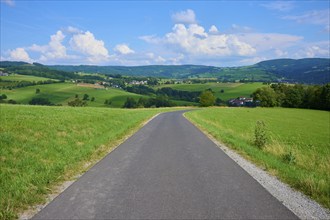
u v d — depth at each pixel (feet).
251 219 18.40
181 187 25.27
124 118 105.81
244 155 41.11
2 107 98.22
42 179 26.86
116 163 35.45
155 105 447.01
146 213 19.43
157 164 34.88
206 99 414.41
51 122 62.75
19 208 20.62
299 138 97.71
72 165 33.32
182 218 18.57
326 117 236.22
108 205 20.97
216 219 18.42
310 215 19.08
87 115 92.32
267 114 248.93
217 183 26.53
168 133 70.03
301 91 390.01
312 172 31.07
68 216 19.11
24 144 39.22
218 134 65.05
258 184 26.21
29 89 520.42
